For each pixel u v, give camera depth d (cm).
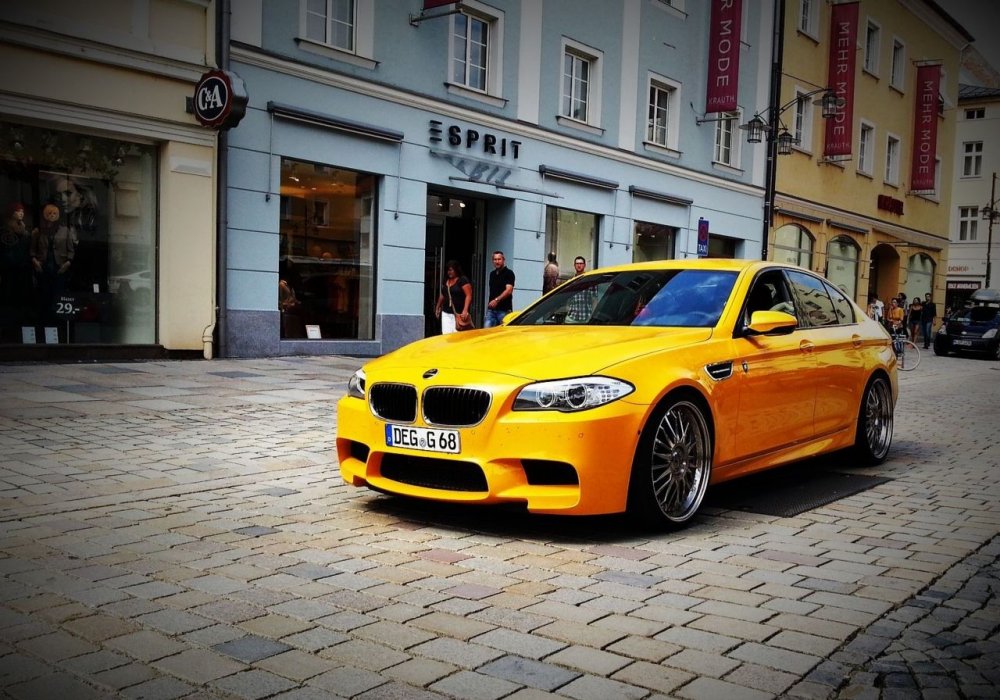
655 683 261
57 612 311
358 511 478
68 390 866
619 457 412
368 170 1424
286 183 1329
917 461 705
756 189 2408
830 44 2689
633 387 422
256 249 1283
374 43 1410
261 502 494
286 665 269
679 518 452
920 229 3481
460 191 1602
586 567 383
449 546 412
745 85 2342
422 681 259
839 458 705
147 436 675
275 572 365
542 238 1755
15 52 1016
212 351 1236
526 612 322
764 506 519
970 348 2556
